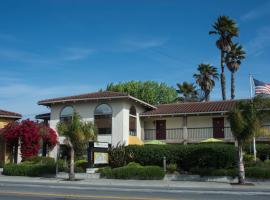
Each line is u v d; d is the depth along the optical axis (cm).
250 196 1648
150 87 6066
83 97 3734
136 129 3803
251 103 2505
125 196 1627
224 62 5575
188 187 2305
